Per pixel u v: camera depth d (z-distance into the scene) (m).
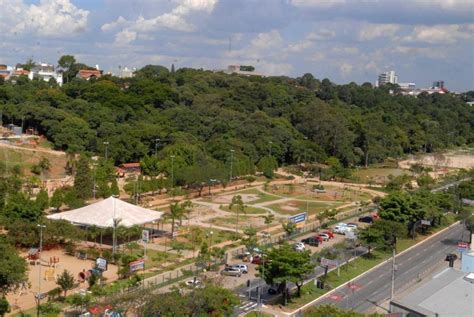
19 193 188.00
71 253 153.12
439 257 169.00
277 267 122.50
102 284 127.38
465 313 105.94
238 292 128.62
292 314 117.56
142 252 156.50
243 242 167.38
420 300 112.31
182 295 108.75
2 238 144.88
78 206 186.50
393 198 189.25
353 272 149.75
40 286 126.31
